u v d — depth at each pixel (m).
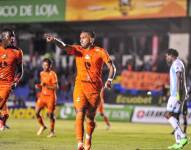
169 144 22.78
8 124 36.66
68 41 57.97
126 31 55.50
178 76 20.05
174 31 53.31
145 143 23.14
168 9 46.25
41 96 26.42
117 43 56.28
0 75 19.62
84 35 16.91
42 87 26.45
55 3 50.28
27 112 46.91
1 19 52.19
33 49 58.50
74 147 20.36
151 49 54.69
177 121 20.36
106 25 55.34
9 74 19.69
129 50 55.69
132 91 50.16
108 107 45.59
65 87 52.69
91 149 19.83
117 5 48.19
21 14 51.47
